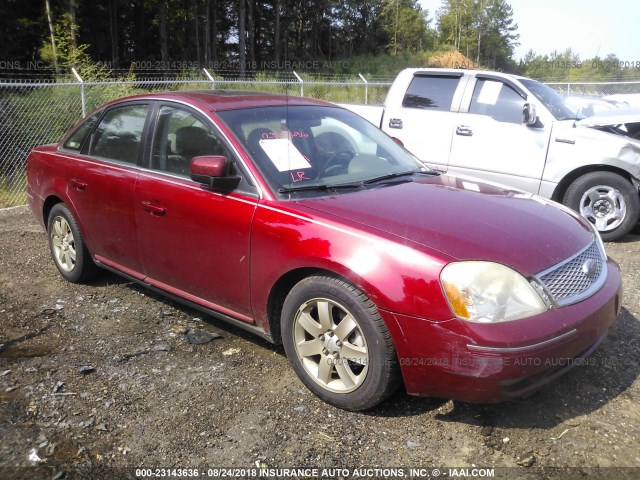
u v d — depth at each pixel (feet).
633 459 8.59
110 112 14.33
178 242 11.84
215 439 9.03
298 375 10.32
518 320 8.37
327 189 10.93
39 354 11.71
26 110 34.12
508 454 8.71
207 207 11.12
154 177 12.35
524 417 9.63
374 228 9.29
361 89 61.00
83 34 125.80
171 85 52.65
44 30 92.58
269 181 10.67
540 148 20.90
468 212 10.15
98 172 13.71
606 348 11.96
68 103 35.45
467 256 8.67
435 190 11.38
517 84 21.68
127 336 12.53
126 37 151.64
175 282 12.36
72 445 8.84
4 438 8.98
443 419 9.57
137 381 10.68
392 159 13.19
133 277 13.48
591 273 9.78
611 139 19.94
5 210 25.16
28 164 16.62
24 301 14.46
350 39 226.99
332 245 9.30
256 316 10.82
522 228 9.76
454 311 8.36
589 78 93.50
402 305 8.61
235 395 10.23
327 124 13.05
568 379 10.79
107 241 13.83
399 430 9.27
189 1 152.35
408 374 8.86
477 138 22.13
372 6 223.92
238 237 10.61
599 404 10.00
